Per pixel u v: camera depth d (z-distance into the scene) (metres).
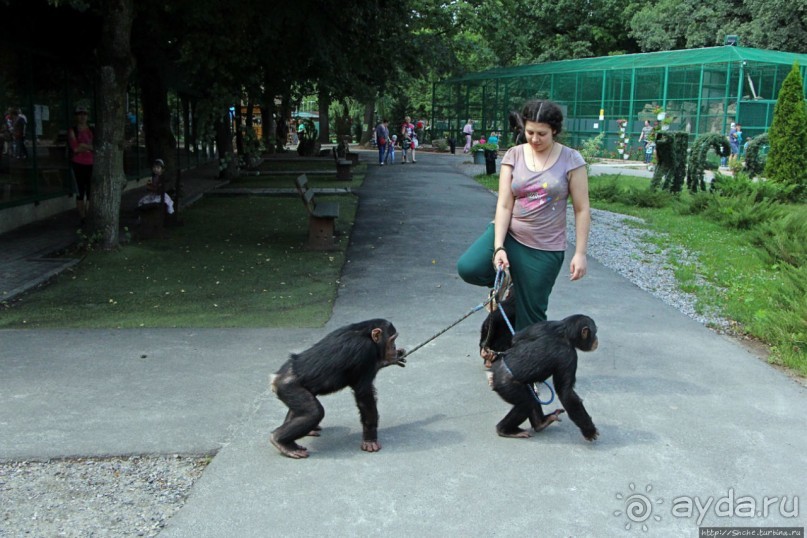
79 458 4.04
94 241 9.91
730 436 4.32
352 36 12.75
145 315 6.98
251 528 3.33
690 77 31.41
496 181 21.20
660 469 3.91
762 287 8.30
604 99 35.28
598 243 11.44
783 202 15.49
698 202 14.67
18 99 11.98
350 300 7.54
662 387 5.11
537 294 4.71
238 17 9.58
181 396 4.91
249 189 18.03
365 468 3.91
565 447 4.17
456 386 5.10
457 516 3.44
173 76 17.41
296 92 15.20
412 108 46.97
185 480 3.83
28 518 3.47
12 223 11.78
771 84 30.77
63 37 12.95
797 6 35.34
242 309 7.20
